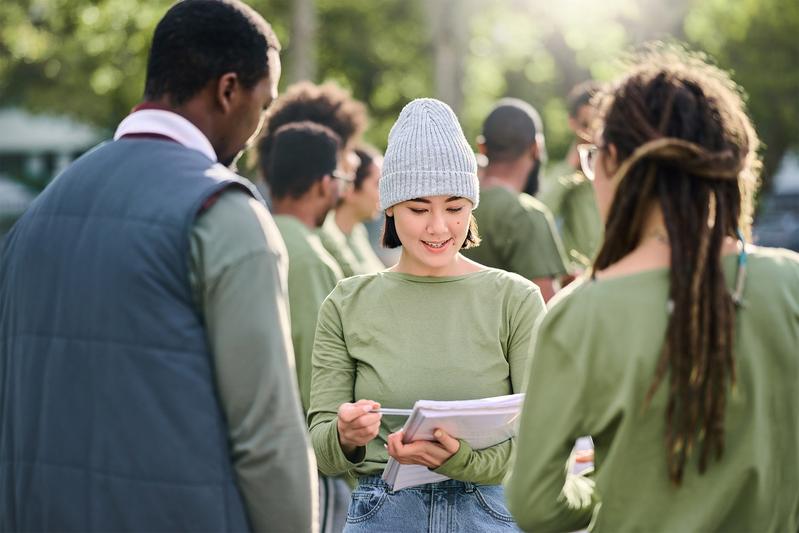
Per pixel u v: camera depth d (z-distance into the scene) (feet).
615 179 10.99
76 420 11.69
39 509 11.89
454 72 94.48
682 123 10.81
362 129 25.84
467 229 14.96
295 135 21.04
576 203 28.50
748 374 10.67
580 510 11.25
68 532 11.69
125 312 11.55
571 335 10.83
